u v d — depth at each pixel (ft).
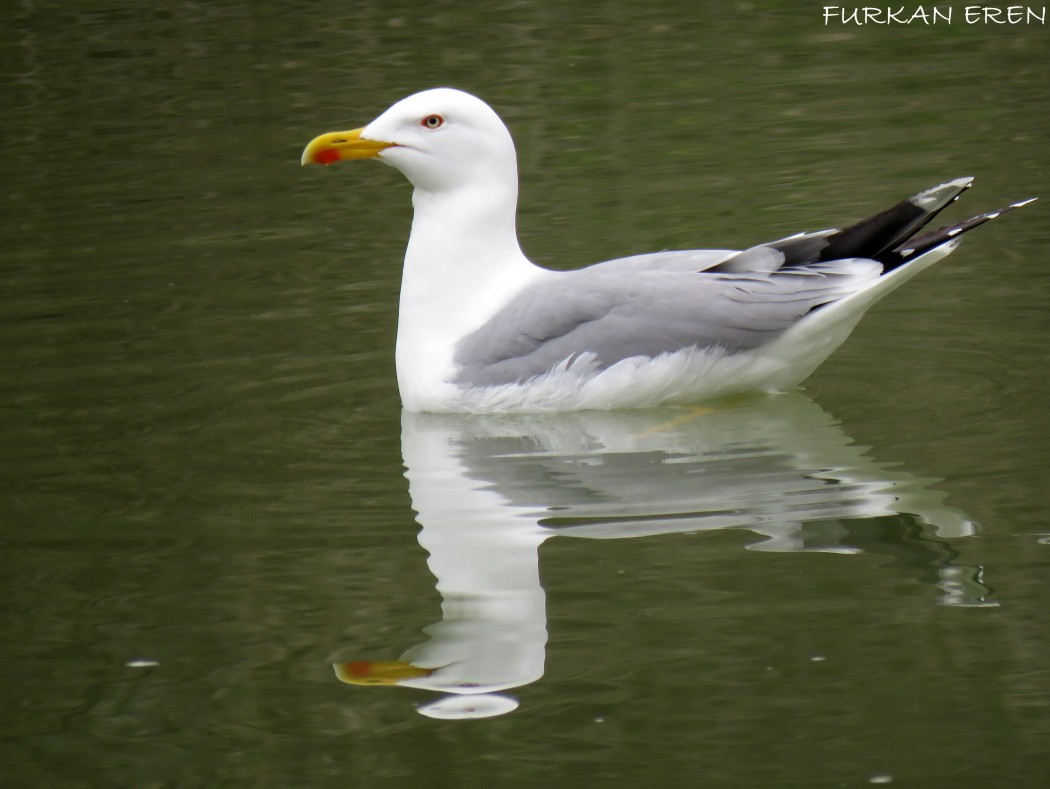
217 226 54.34
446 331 38.99
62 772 23.45
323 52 75.15
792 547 29.91
